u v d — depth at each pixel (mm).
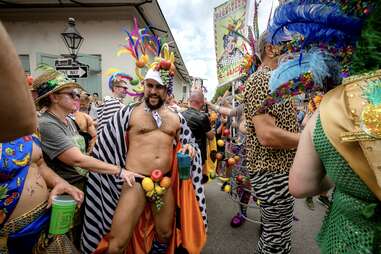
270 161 1844
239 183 3330
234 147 3562
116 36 8289
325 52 941
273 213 1870
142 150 2277
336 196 874
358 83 725
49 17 8406
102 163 2113
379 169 651
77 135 2578
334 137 775
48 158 2168
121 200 2215
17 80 612
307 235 3238
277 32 1064
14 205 1365
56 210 1568
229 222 3654
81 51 8328
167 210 2420
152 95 2258
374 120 656
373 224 749
